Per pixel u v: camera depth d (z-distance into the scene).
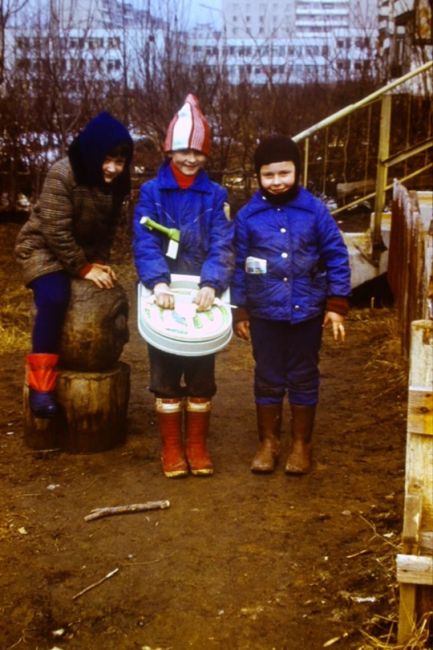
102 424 4.48
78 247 4.29
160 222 4.12
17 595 3.19
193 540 3.59
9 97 10.60
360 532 3.64
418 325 2.62
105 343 4.42
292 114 11.43
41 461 4.42
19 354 6.46
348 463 4.39
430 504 2.71
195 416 4.25
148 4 12.42
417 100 10.86
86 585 3.26
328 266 4.12
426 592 2.76
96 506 3.92
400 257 6.48
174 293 4.09
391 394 5.44
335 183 11.47
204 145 4.03
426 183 10.77
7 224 10.84
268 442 4.32
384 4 16.25
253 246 4.14
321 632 2.96
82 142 4.14
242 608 3.10
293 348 4.20
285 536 3.62
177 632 2.97
